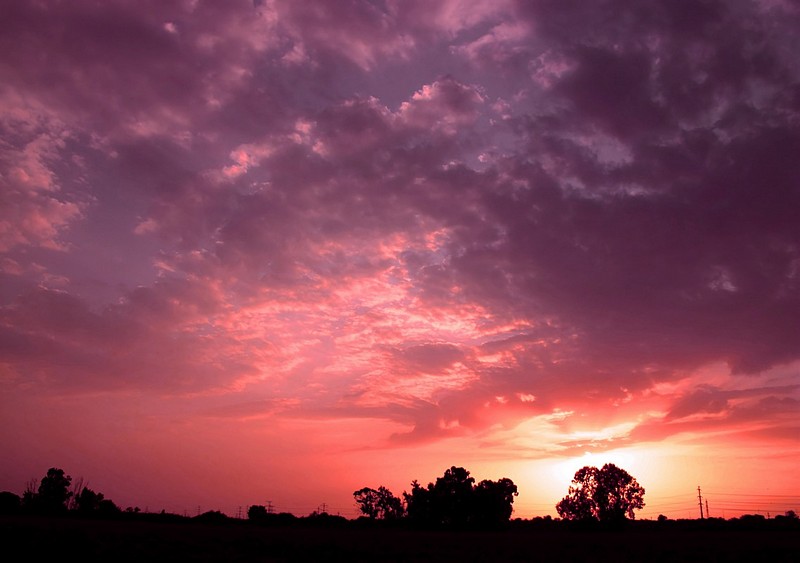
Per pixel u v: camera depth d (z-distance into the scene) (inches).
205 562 1812.3
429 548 2458.2
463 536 3447.3
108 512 4613.7
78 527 2549.2
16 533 2138.3
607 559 2134.6
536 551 2400.3
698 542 2935.5
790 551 2437.3
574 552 2373.3
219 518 4877.0
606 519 4402.1
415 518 4714.6
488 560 2050.9
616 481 4434.1
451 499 4650.6
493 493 4653.1
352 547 2439.7
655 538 3376.0
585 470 4537.4
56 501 4495.6
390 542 2768.2
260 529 3646.7
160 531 2741.1
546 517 5590.6
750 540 3095.5
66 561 1744.6
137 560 1804.9
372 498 5216.5
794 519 5108.3
